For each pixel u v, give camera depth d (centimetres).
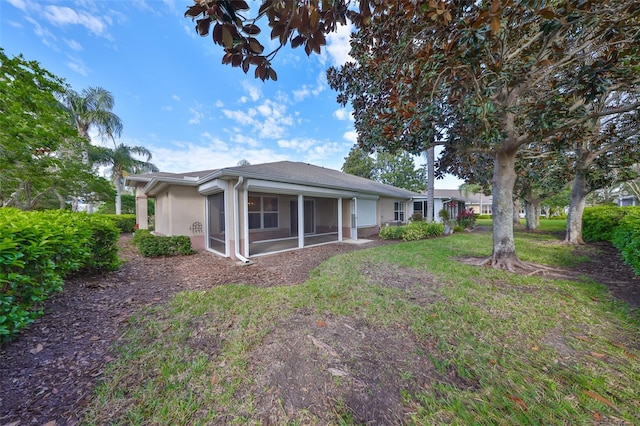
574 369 212
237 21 169
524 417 166
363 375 209
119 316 323
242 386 198
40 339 263
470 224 1547
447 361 225
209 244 891
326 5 184
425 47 309
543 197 1263
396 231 1095
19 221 283
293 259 691
